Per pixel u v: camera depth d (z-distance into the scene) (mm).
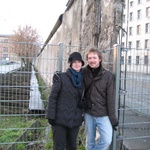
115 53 4562
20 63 4527
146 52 4734
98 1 6801
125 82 4652
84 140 5277
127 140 5051
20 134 6164
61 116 3764
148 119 5184
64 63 5535
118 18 5859
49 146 5410
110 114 3984
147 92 4840
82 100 3932
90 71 4000
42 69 4695
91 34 6938
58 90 3781
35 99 5227
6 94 4773
